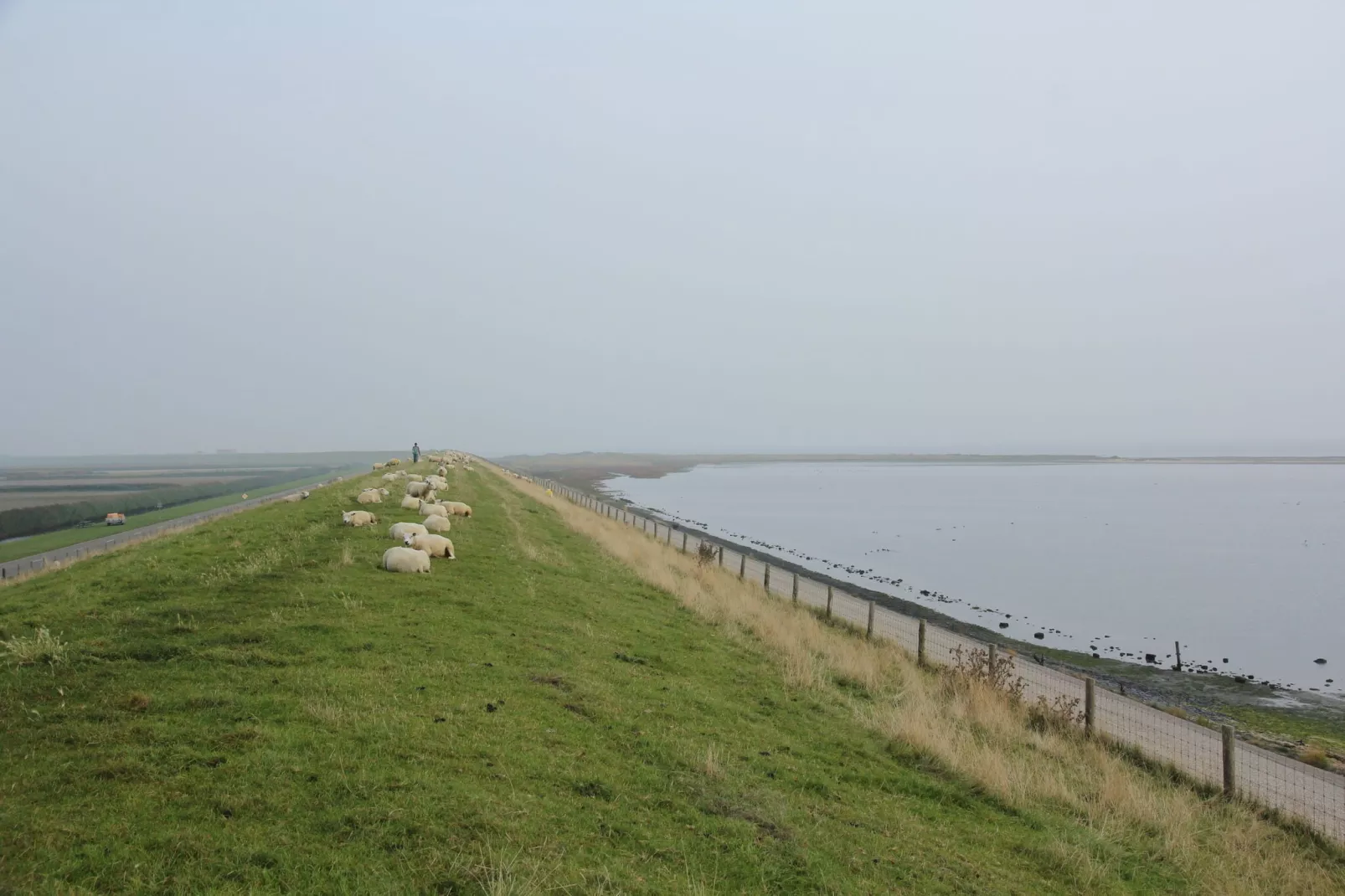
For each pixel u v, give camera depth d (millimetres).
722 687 15453
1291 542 76500
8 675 10242
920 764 13273
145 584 16125
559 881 7117
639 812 8945
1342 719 25188
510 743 10008
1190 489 166125
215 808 7387
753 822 9289
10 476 183000
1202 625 41250
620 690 13398
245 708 9750
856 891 8180
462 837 7508
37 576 18875
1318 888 11305
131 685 10203
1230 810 14125
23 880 6023
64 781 7562
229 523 26359
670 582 27297
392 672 11852
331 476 148750
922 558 64188
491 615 16391
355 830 7344
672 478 198000
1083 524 92625
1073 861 10289
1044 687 25188
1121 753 16984
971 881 9180
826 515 101812
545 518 40500
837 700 16703
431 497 33281
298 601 15281
